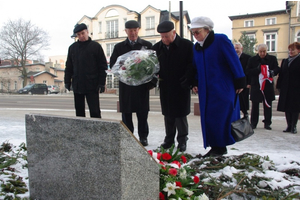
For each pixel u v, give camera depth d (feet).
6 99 79.20
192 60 12.02
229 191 7.30
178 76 12.51
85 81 14.51
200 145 13.91
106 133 5.44
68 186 6.29
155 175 6.08
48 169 6.75
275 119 26.05
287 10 107.76
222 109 10.70
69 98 86.33
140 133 14.16
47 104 56.08
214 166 9.29
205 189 7.40
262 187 7.64
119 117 27.73
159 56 12.90
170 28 12.00
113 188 5.39
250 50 93.15
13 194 7.55
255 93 19.08
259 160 10.03
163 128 19.79
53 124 6.52
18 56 151.12
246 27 116.06
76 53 14.70
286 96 17.49
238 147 13.35
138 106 13.87
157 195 6.17
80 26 14.25
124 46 14.24
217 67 10.78
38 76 173.47
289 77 17.42
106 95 99.91
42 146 6.86
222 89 10.71
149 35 109.91
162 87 13.01
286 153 11.98
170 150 9.08
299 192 7.65
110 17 116.26
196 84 12.17
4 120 24.27
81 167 5.97
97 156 5.64
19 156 11.54
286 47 110.42
